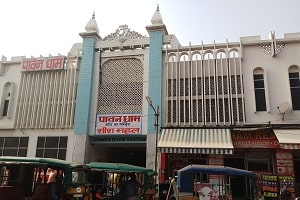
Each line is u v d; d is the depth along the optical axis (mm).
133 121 20047
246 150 17656
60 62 22219
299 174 16531
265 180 15383
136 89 20719
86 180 11672
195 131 18266
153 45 20875
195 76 19688
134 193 11383
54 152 20969
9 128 22094
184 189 10594
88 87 21188
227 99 18828
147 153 19016
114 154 24875
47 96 22156
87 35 22297
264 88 18531
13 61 23484
